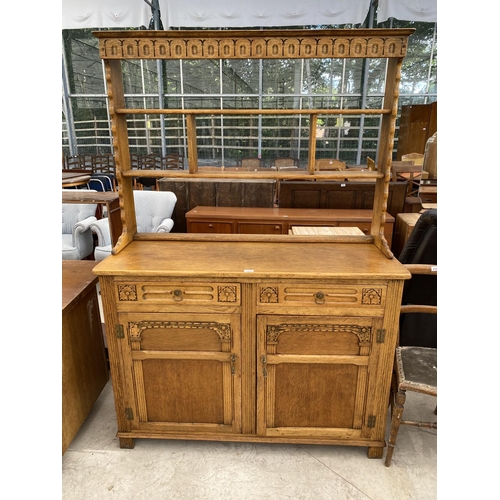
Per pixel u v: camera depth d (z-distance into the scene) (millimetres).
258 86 6812
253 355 1556
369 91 6762
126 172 1696
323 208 3404
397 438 1802
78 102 7230
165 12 5836
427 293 1789
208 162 7305
